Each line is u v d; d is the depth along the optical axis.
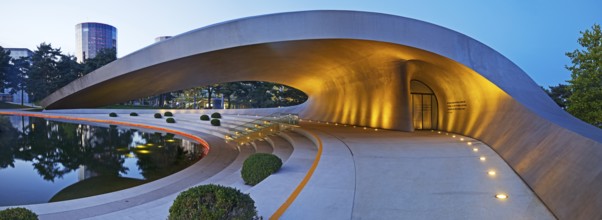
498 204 5.94
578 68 20.16
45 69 67.75
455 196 6.39
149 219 5.71
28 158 18.67
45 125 37.78
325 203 5.99
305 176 8.09
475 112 15.40
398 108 19.34
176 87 23.52
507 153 9.74
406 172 8.28
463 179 7.62
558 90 35.75
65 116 47.62
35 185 12.62
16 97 96.44
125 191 10.45
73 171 15.16
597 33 19.52
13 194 11.42
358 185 7.15
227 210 4.30
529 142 8.83
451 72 15.45
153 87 21.33
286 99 61.72
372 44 14.62
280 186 7.23
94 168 15.79
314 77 27.94
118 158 18.58
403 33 13.36
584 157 5.81
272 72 25.50
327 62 20.73
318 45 15.18
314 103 35.22
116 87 19.14
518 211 5.60
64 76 66.44
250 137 22.14
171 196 8.43
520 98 12.16
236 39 13.53
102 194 10.40
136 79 17.55
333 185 7.13
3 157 18.91
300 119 34.12
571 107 19.77
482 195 6.45
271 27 13.35
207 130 30.91
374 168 8.71
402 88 18.64
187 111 47.59
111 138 27.80
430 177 7.80
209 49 13.82
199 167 14.48
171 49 14.36
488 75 13.15
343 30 13.23
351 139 14.59
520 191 6.71
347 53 17.67
